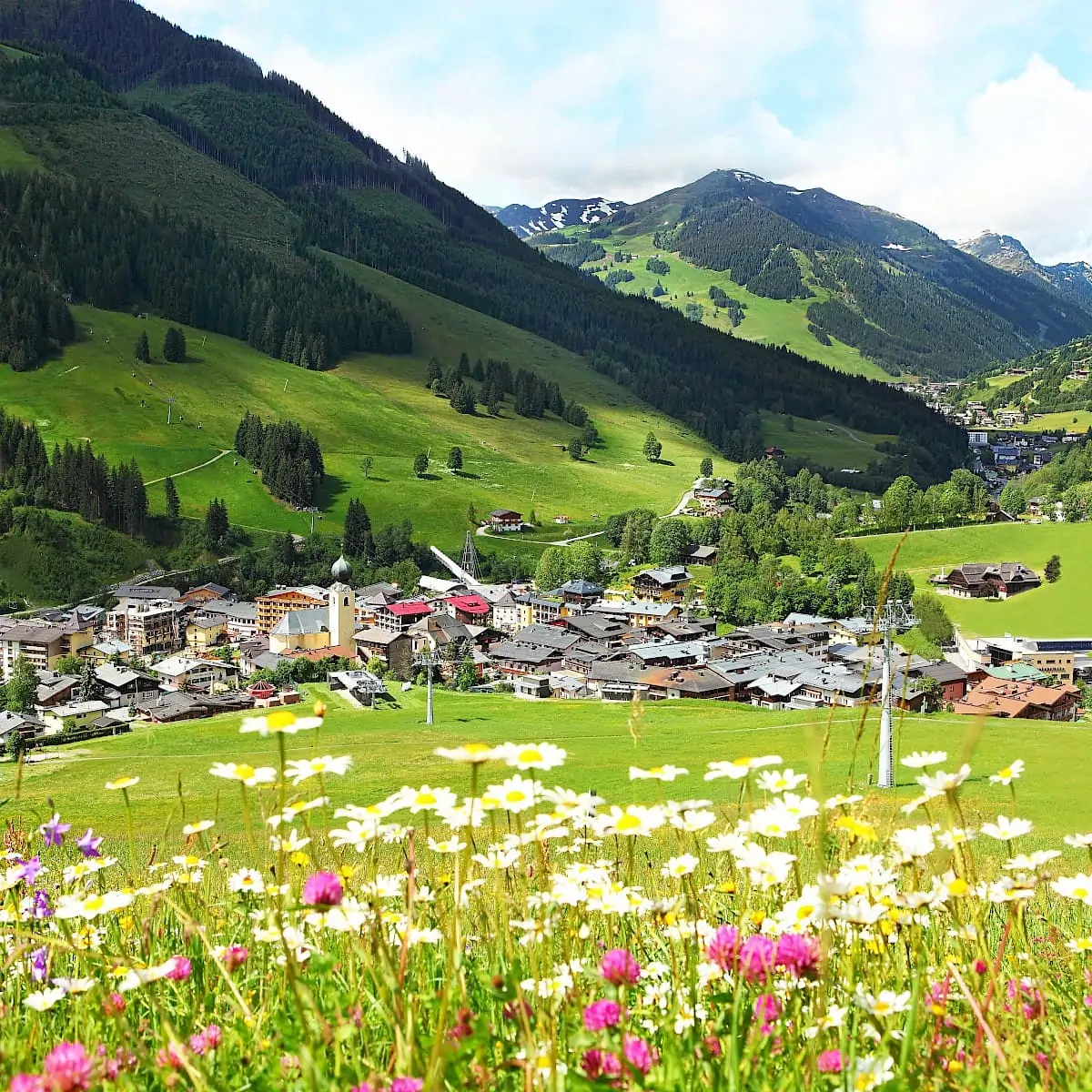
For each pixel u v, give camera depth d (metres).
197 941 4.02
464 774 50.41
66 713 92.00
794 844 3.43
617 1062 2.35
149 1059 2.59
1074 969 3.69
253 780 2.91
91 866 4.14
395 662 125.81
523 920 3.59
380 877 3.58
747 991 2.94
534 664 117.69
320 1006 2.97
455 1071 2.37
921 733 54.09
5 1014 3.46
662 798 3.29
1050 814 31.41
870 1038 2.88
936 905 3.27
